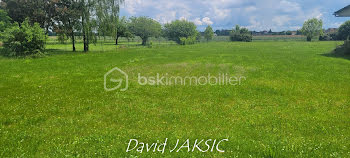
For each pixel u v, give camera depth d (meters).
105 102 9.85
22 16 39.88
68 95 10.99
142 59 27.11
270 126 7.17
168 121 7.67
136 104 9.59
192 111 8.59
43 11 37.81
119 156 5.29
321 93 11.21
